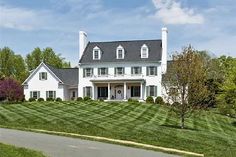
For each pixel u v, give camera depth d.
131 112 42.41
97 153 17.45
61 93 61.97
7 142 19.25
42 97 62.41
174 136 26.31
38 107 43.81
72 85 63.28
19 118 33.00
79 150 18.03
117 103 49.41
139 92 60.47
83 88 61.56
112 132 25.84
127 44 62.66
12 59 90.56
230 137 30.34
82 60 61.91
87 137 23.00
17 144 18.75
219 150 22.33
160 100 54.81
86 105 46.66
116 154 17.52
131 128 29.14
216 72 64.88
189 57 31.80
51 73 62.31
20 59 92.06
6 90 62.34
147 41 62.34
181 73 31.61
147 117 39.41
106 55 61.84
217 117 46.00
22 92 63.44
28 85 63.00
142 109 45.16
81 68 61.94
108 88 60.56
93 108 44.03
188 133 28.83
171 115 39.16
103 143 21.33
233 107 45.84
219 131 35.25
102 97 61.69
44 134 23.70
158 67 59.31
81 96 61.66
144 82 59.47
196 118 42.34
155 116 40.66
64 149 18.05
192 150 21.50
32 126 27.33
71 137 23.00
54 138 21.94
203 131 32.31
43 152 16.81
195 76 31.61
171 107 32.88
